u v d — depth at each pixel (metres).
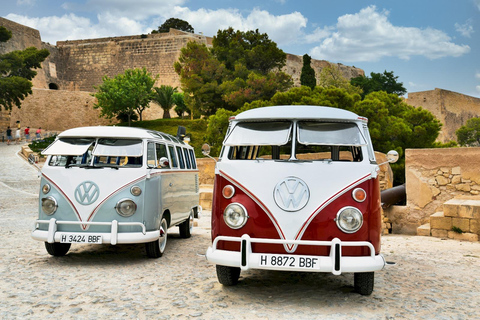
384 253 8.51
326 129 5.55
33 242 9.06
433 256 8.17
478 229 10.20
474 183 11.85
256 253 5.00
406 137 24.81
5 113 55.62
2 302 5.01
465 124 83.00
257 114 5.77
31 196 19.14
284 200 5.06
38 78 76.50
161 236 7.98
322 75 65.81
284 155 5.70
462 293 5.63
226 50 51.31
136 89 57.28
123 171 7.18
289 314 4.71
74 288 5.65
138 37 78.06
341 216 4.97
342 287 5.89
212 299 5.25
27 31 76.56
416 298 5.37
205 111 48.88
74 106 66.44
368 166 5.19
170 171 8.47
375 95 29.72
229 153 5.62
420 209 12.74
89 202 7.00
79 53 81.56
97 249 8.61
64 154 7.22
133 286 5.80
